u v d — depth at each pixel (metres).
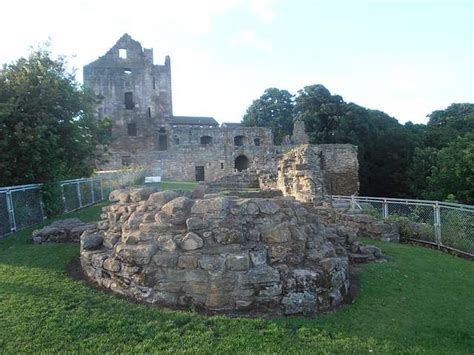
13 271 6.57
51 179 12.71
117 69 48.88
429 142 47.78
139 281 5.36
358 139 47.69
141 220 5.86
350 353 4.13
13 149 11.70
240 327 4.61
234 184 24.88
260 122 62.91
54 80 13.02
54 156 12.71
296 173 13.69
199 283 5.16
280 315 5.05
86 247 6.59
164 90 50.94
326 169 33.91
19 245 8.67
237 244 5.28
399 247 9.64
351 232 8.35
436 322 5.08
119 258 5.66
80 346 4.16
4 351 4.03
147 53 50.12
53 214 12.73
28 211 11.28
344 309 5.38
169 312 4.93
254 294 5.13
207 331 4.48
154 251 5.43
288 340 4.35
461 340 4.62
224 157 43.06
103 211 7.61
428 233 10.52
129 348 4.12
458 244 9.51
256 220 5.59
